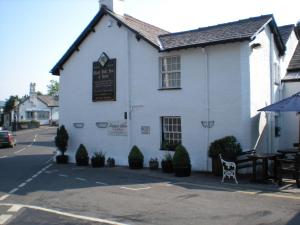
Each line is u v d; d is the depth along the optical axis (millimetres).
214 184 13688
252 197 11289
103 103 21312
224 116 16734
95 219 9023
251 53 16672
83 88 22328
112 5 21234
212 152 15648
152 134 19172
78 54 22562
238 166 14789
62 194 12273
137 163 18469
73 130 22781
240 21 18047
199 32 18609
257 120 17156
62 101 23328
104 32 21250
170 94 18516
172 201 10898
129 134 20031
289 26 22234
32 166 20750
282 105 14375
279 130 19859
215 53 17047
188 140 17859
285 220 8656
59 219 9086
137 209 9977
